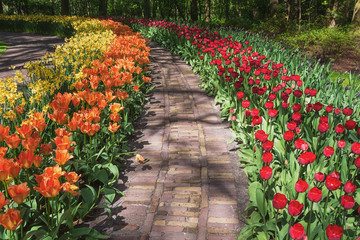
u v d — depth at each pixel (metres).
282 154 3.13
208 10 25.61
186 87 6.86
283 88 4.69
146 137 4.59
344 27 12.40
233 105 4.82
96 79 4.19
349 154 3.04
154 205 3.04
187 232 2.67
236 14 33.44
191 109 5.60
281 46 8.33
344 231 2.09
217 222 2.79
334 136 3.20
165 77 7.70
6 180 2.08
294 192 2.51
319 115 3.68
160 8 31.41
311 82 5.09
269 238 2.35
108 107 4.43
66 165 2.93
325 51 10.13
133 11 42.69
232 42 7.63
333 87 4.62
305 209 2.38
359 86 4.71
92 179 3.26
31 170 2.91
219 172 3.63
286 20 15.34
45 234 2.25
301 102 4.21
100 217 2.89
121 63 5.40
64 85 4.47
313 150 3.12
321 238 1.95
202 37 9.20
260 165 3.01
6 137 2.26
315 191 1.87
